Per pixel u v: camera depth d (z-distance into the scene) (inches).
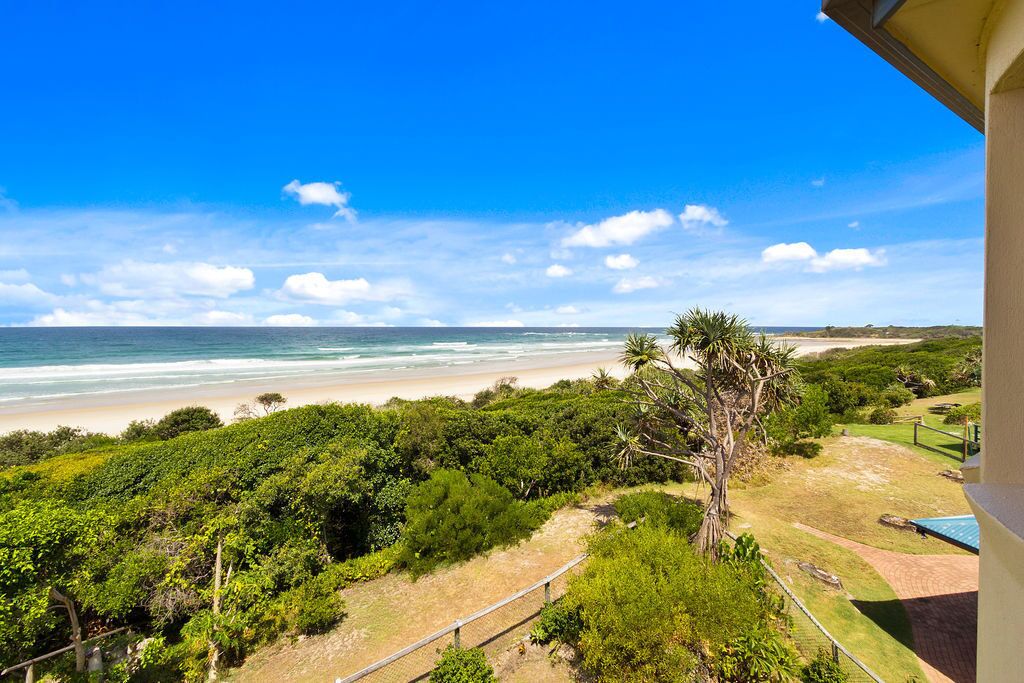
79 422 1315.2
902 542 508.1
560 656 367.2
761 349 464.1
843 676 307.0
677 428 561.0
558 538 562.3
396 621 435.8
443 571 512.1
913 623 378.6
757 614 359.3
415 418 673.0
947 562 466.0
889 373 1305.4
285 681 367.9
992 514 94.4
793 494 644.1
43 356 3208.7
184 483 471.8
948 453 764.6
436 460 658.2
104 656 367.9
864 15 99.9
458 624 362.6
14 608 285.0
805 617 387.9
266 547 474.0
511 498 614.2
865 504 601.3
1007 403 101.0
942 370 1284.4
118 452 650.8
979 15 94.8
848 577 444.5
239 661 392.2
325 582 457.7
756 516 578.6
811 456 788.0
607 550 432.5
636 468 713.0
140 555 370.3
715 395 472.4
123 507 442.3
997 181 100.8
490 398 1475.1
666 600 339.0
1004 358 101.0
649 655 319.6
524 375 2342.5
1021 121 98.0
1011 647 97.3
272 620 428.5
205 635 364.8
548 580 409.4
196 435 655.1
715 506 455.5
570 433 761.6
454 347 4557.1
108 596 335.9
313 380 2126.0
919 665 335.3
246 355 3408.0
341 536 583.2
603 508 639.1
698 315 456.4
